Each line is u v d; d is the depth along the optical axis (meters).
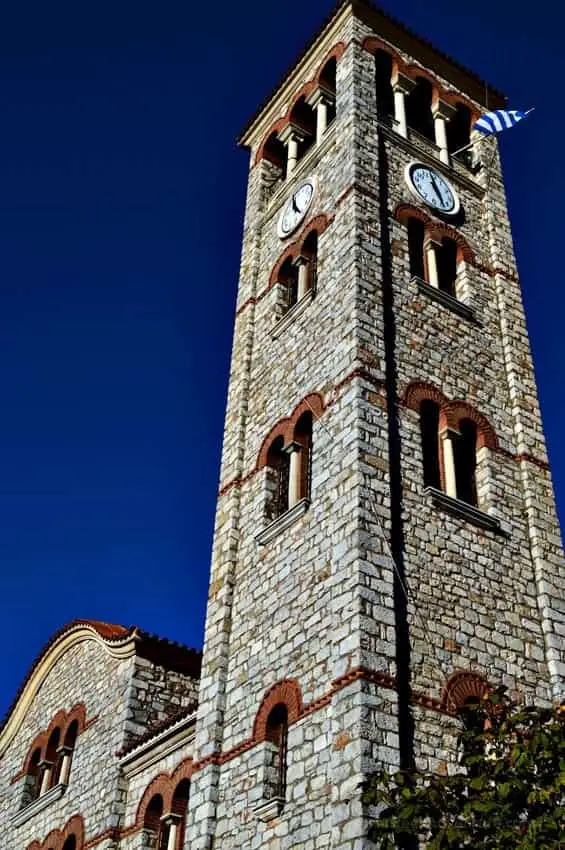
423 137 32.44
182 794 26.12
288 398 26.52
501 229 31.62
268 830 19.55
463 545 22.91
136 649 30.61
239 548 25.59
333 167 30.08
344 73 32.28
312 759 19.17
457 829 15.21
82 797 30.00
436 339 26.70
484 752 18.17
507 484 25.16
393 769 17.95
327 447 23.48
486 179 33.03
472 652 21.25
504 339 28.59
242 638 23.55
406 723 19.03
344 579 20.59
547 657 22.55
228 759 21.89
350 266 26.22
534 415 27.05
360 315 24.95
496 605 22.52
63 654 35.78
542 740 15.88
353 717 18.36
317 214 29.75
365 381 23.62
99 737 30.66
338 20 34.19
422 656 20.27
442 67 35.41
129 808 27.80
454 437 24.91
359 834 16.94
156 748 27.27
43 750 34.06
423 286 27.28
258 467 26.36
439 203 30.47
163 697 30.41
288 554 23.20
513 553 23.84
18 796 34.44
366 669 18.89
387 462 22.52
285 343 28.16
